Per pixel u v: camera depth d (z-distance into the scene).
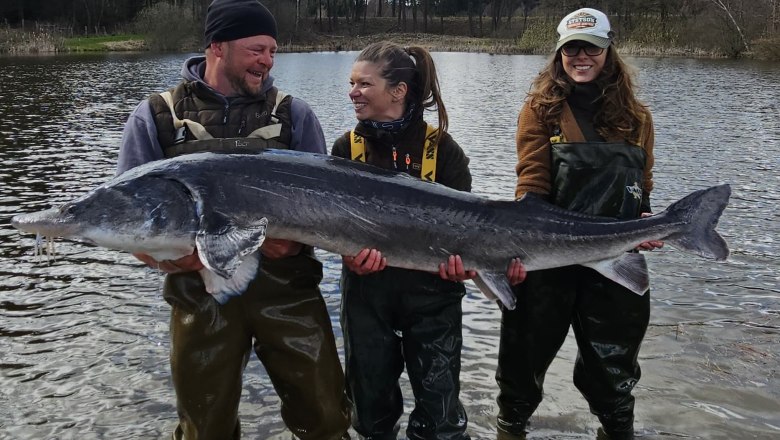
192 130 4.13
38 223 3.72
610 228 4.29
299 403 4.22
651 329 6.36
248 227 3.71
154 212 3.74
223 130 4.17
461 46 82.12
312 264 4.25
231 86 4.20
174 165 3.85
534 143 4.47
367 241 4.11
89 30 85.19
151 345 6.11
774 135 18.11
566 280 4.50
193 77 4.17
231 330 4.04
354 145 4.50
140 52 67.00
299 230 3.97
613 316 4.41
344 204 4.04
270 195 3.90
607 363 4.46
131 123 4.16
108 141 16.97
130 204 3.74
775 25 53.56
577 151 4.30
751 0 54.78
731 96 27.36
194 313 4.00
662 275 7.76
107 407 5.11
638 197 4.35
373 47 4.35
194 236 3.77
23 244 8.90
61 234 3.73
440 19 112.19
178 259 3.88
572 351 5.98
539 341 4.57
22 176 12.86
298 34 89.50
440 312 4.31
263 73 4.22
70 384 5.43
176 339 4.05
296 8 90.69
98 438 4.73
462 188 4.56
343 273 4.46
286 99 4.35
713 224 4.34
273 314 4.08
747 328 6.39
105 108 23.92
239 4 4.07
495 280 4.34
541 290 4.48
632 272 4.32
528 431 4.85
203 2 76.94
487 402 5.20
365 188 4.11
